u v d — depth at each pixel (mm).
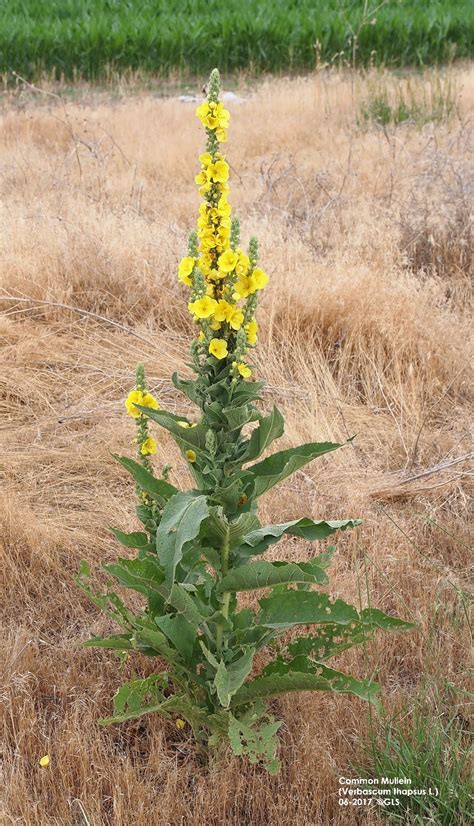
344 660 3092
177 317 5531
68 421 4625
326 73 12297
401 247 6418
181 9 17906
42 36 14211
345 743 2795
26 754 2785
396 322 5199
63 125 10000
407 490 4109
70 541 3697
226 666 2525
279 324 5277
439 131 9070
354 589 3420
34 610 3385
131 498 4082
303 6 17312
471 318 5684
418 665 3148
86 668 3135
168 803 2590
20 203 7109
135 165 8188
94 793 2639
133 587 2621
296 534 2543
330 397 4766
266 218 6613
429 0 18094
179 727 2895
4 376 4852
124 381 4941
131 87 13609
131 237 6012
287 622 2436
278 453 2480
